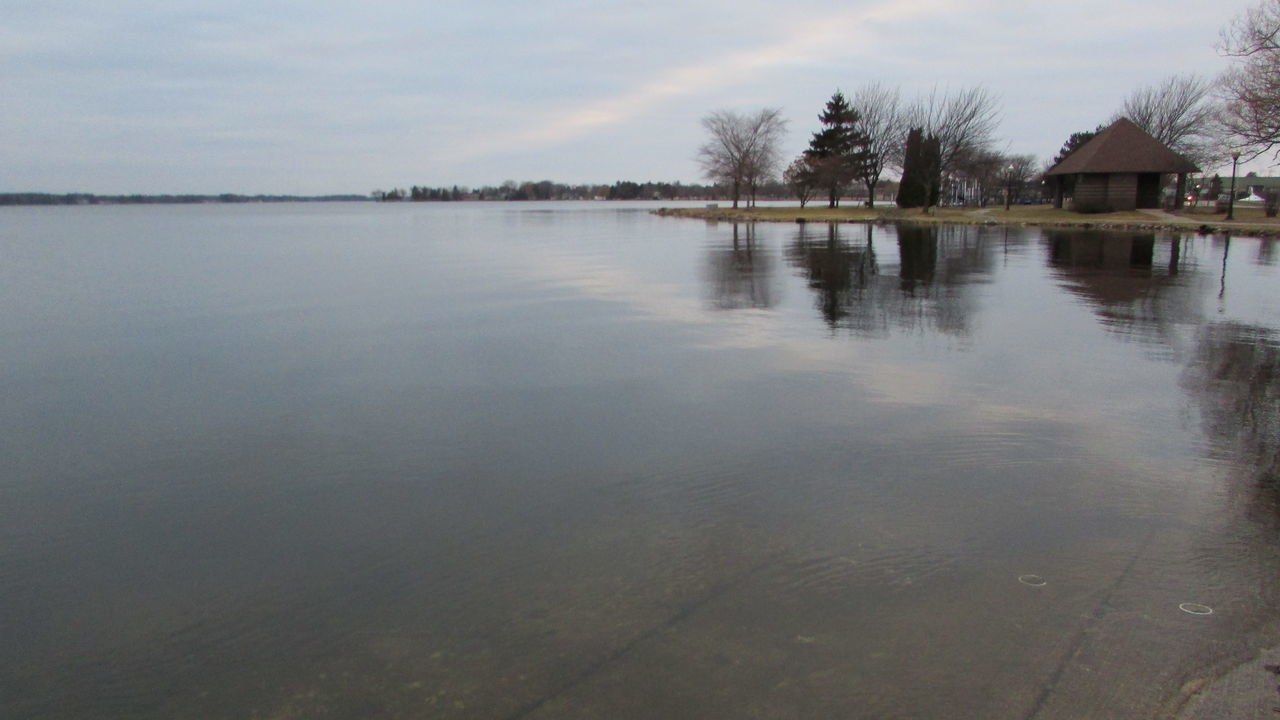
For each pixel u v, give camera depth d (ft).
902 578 14.32
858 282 57.52
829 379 28.35
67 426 24.88
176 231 171.22
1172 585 13.85
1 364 33.65
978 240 102.58
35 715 11.46
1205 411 23.80
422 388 28.32
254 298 53.78
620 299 50.37
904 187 194.80
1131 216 140.05
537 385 28.37
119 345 37.52
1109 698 10.93
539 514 17.48
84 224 224.74
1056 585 13.96
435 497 18.62
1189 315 40.68
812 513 17.11
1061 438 21.56
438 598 14.15
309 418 25.03
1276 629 12.47
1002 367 29.71
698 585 14.29
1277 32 42.78
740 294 51.90
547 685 11.58
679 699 11.16
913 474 19.20
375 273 70.90
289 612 13.92
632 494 18.43
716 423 23.50
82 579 15.39
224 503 18.70
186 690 11.91
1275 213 132.57
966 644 12.26
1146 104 210.59
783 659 12.02
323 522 17.48
